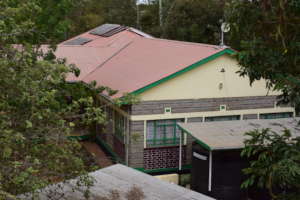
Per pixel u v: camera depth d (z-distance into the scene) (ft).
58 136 16.71
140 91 46.37
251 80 16.17
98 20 128.06
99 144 61.31
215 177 40.68
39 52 25.18
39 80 16.57
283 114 54.54
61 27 33.68
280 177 14.71
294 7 14.61
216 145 38.96
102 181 20.93
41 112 16.44
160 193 19.79
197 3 102.22
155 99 47.93
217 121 48.14
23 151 16.31
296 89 14.48
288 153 14.96
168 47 60.34
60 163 16.75
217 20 101.65
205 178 41.39
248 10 15.23
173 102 48.83
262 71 15.71
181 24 104.12
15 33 17.75
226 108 51.39
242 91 51.80
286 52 15.14
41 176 16.57
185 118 49.67
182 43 59.62
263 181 16.02
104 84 53.52
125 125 49.37
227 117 52.06
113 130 54.24
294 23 14.84
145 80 49.01
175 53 56.03
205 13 101.91
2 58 16.07
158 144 49.03
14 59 16.34
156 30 115.44
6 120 15.98
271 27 15.11
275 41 15.21
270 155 15.74
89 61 65.16
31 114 16.47
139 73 53.16
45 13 33.27
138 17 131.03
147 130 48.32
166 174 49.14
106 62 64.59
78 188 18.61
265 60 15.51
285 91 15.02
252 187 41.55
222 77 50.60
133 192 19.60
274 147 15.60
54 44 30.30
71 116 18.49
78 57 65.92
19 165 14.30
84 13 127.65
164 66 51.85
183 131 47.14
